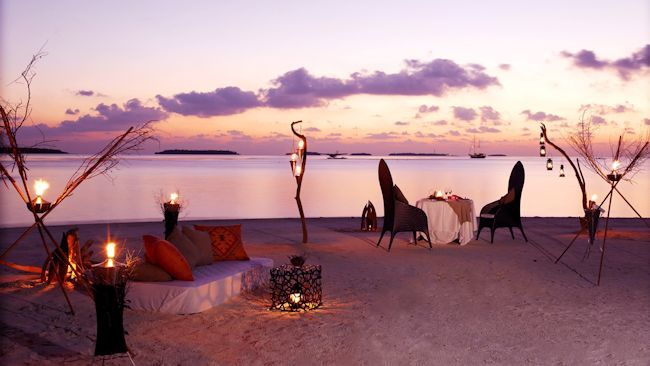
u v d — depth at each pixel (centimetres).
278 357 451
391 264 833
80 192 2719
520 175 1062
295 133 1039
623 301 626
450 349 473
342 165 8950
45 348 463
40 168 5788
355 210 2014
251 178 4159
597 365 441
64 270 668
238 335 502
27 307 581
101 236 1109
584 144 970
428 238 980
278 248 977
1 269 775
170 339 489
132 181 3672
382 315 568
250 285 654
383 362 444
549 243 1043
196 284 571
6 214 1805
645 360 452
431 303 616
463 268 804
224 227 712
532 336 507
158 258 577
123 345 446
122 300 446
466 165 8862
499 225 1055
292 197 2542
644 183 3616
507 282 716
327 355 457
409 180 3791
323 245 1013
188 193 2723
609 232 1177
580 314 575
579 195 2658
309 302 593
